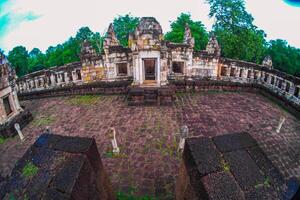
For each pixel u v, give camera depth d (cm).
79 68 1534
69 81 1577
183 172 441
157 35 1212
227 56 2570
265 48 3359
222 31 2489
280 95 1306
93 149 411
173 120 1102
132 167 762
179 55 1513
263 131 991
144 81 1351
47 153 397
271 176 338
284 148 867
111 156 826
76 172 343
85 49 1502
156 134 973
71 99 1503
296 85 1188
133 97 1290
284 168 757
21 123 1138
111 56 1471
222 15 2483
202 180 330
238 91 1555
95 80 1555
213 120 1096
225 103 1326
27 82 1620
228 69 1577
